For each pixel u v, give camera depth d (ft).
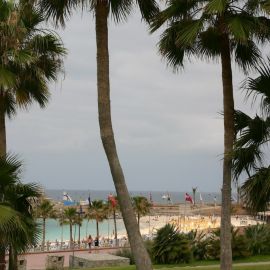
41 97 48.73
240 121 41.11
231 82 41.55
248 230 80.48
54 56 45.68
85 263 90.63
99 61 34.78
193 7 39.75
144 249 33.22
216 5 34.81
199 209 444.55
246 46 42.37
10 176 35.65
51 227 383.45
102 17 35.04
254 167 38.63
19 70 44.14
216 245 74.02
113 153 33.88
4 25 40.19
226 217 40.19
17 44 40.98
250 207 36.94
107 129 34.04
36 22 43.47
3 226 32.48
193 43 42.24
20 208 38.09
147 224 352.28
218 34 41.60
